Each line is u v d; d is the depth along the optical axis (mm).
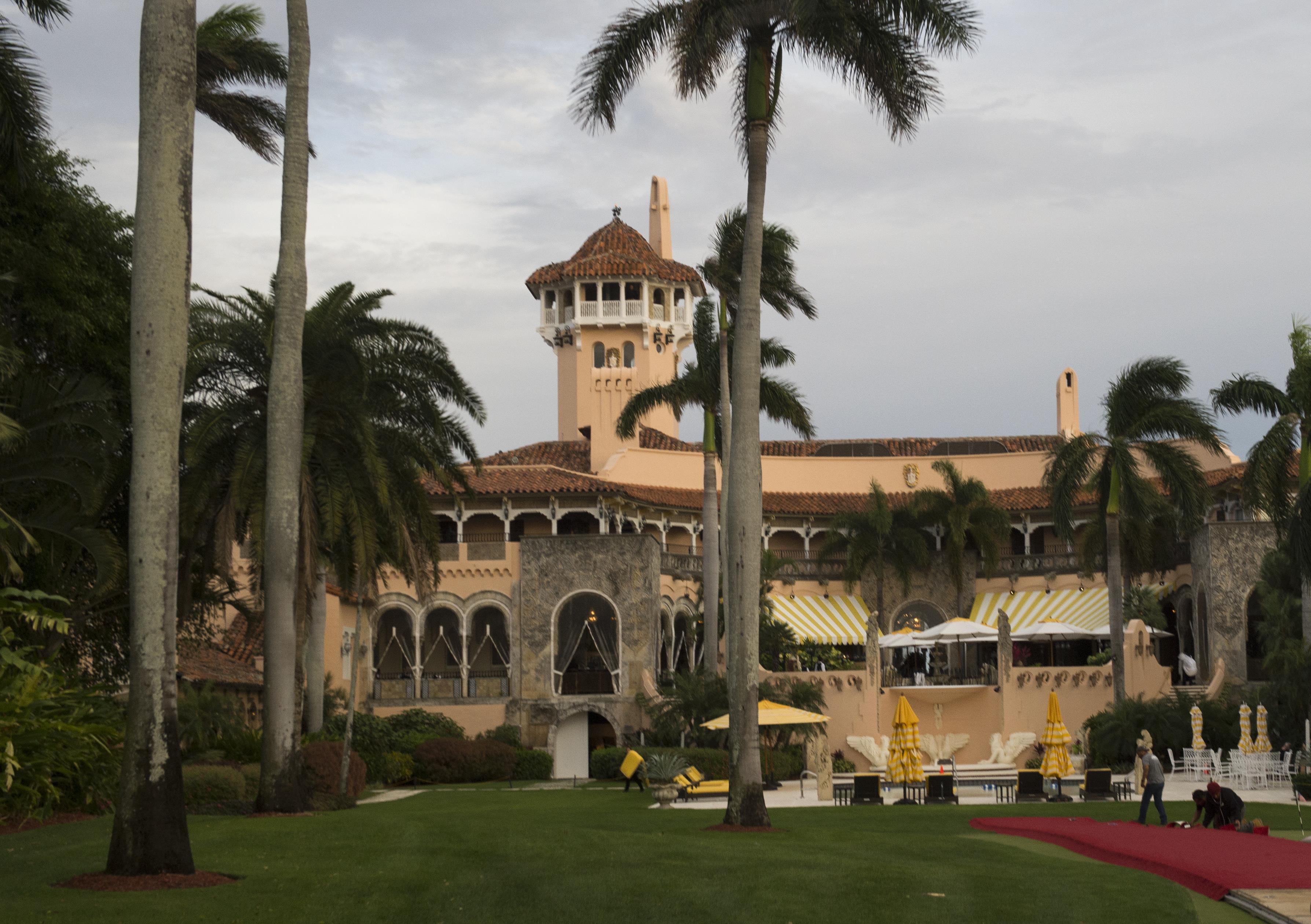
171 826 16375
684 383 53312
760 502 26297
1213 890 16875
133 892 15062
